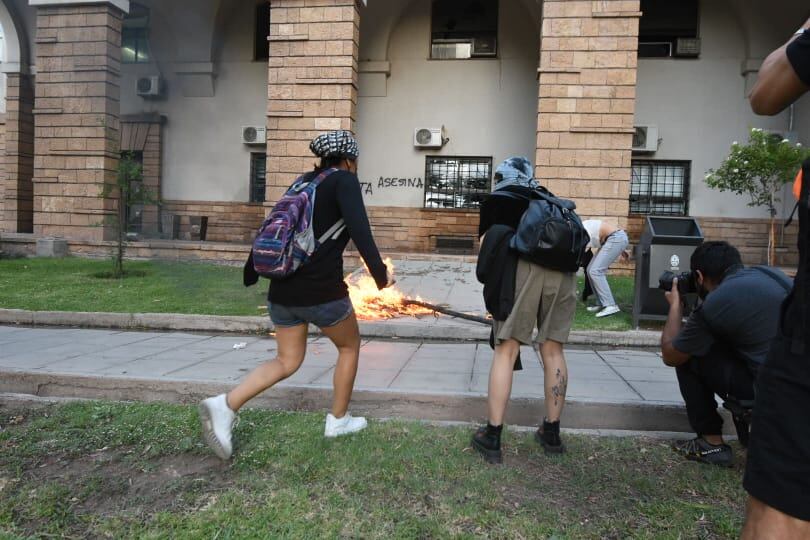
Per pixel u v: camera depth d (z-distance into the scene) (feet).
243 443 10.52
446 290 28.58
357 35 39.06
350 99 37.91
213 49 49.80
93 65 41.39
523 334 10.15
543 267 10.05
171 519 7.97
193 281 30.96
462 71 47.65
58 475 9.41
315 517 8.04
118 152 37.45
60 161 43.65
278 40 38.27
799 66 4.71
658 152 44.75
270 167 38.78
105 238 43.52
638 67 44.80
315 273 9.58
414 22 48.01
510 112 47.16
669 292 11.30
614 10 34.17
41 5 41.68
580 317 22.99
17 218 51.75
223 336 20.74
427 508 8.38
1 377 14.60
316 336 20.36
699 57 44.16
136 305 24.45
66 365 15.48
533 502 8.61
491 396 10.14
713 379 10.01
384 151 48.73
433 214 48.24
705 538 7.72
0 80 53.62
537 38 46.44
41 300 25.31
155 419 11.75
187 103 50.44
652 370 15.96
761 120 43.62
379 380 14.33
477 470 9.61
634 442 11.16
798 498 4.58
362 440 10.61
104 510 8.35
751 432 4.99
